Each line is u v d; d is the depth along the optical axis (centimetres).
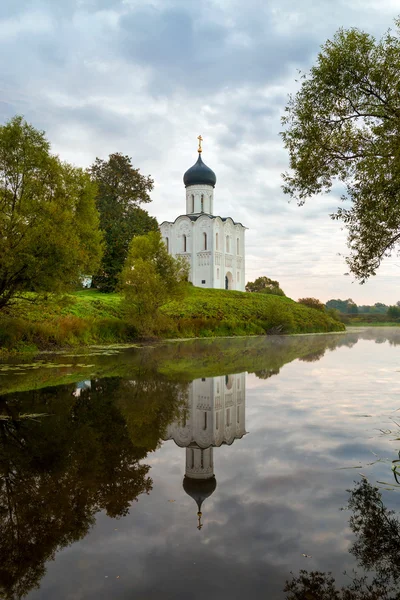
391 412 792
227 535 361
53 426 706
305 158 1044
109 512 407
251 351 2156
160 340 2848
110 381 1137
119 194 5150
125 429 696
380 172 897
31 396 930
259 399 923
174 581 297
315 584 293
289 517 390
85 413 793
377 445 598
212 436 654
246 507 412
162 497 439
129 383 1110
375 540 350
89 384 1088
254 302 5478
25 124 1689
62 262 1622
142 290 2686
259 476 491
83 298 3341
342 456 554
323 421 733
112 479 488
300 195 1117
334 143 1020
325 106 1019
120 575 306
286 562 320
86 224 1981
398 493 441
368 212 977
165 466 529
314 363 1611
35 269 1562
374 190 927
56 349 1961
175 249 7850
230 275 8038
